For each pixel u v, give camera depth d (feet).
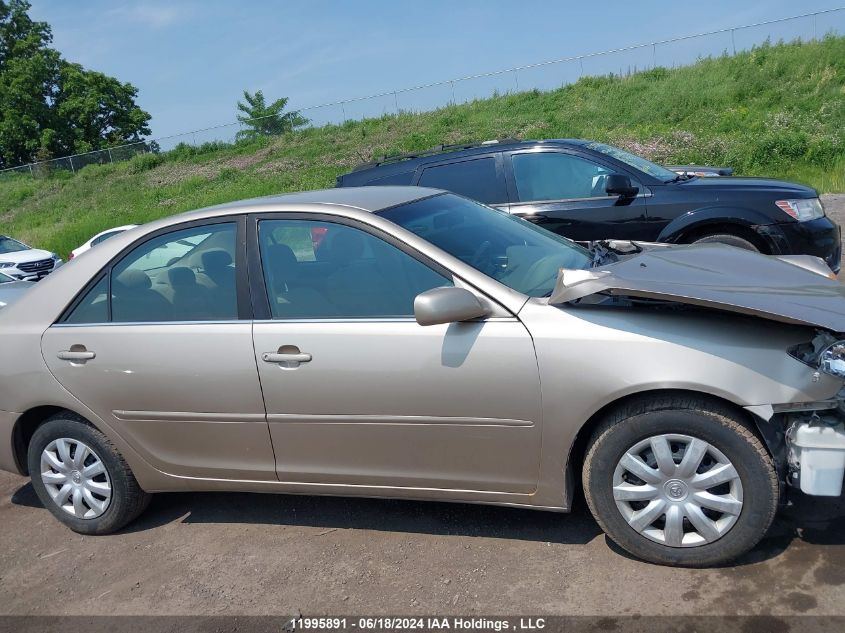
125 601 10.89
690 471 9.50
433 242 11.03
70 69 158.10
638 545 9.93
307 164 89.20
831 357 8.84
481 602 9.72
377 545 11.50
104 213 90.33
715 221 20.15
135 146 120.26
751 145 56.44
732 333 9.27
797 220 19.74
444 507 12.42
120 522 12.87
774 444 9.30
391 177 24.13
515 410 9.95
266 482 11.75
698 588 9.42
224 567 11.46
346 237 11.30
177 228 12.34
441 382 10.18
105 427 12.30
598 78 90.07
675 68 85.97
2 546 13.15
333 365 10.67
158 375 11.75
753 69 76.13
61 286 12.84
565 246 13.06
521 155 22.62
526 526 11.48
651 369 9.27
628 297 9.83
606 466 9.84
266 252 11.61
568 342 9.62
